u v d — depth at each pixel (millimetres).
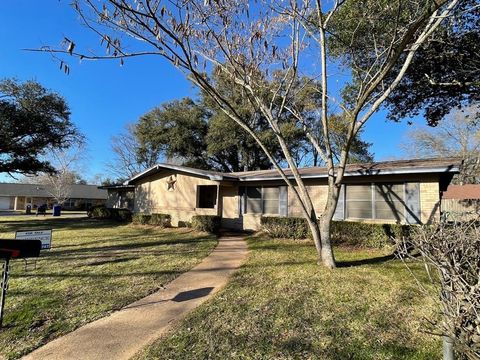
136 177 18797
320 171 12055
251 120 21734
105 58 4797
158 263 7391
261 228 12562
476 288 1997
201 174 14602
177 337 3613
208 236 12195
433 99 10664
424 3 6289
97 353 3305
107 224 17938
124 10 4523
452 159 9906
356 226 9594
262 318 4047
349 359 3025
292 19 7348
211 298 4922
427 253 2521
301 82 10109
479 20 8062
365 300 4594
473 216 3635
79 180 52031
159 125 28219
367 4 7379
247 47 7340
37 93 19391
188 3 5980
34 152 20609
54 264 7262
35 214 30312
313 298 4719
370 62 8773
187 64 5238
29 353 3330
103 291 5312
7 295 5102
